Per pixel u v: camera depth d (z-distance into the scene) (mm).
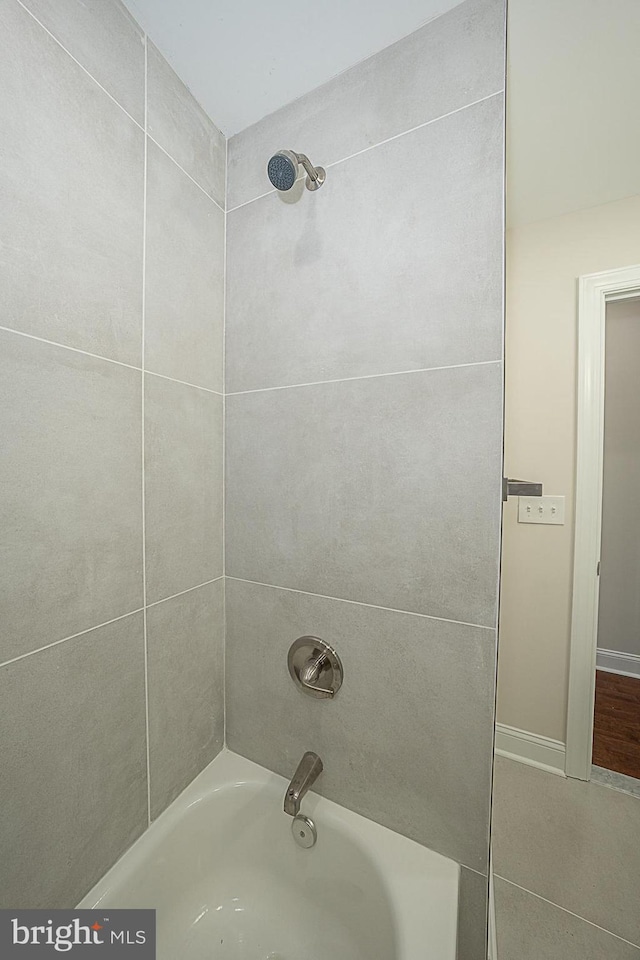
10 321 594
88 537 721
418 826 841
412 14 765
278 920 923
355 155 861
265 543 1000
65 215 668
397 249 817
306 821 919
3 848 601
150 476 848
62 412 672
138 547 824
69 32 670
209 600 1025
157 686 881
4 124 581
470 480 759
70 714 697
